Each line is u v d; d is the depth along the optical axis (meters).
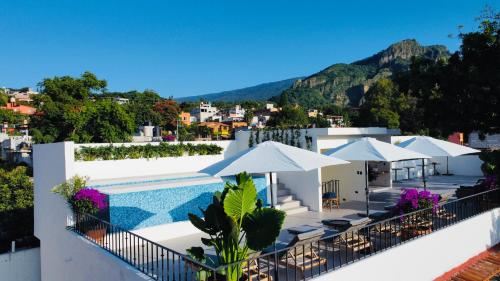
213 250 7.98
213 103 182.38
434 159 23.98
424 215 9.32
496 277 9.16
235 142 16.97
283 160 7.72
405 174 21.78
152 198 10.62
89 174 12.63
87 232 9.33
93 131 29.73
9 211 18.31
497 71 14.71
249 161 7.70
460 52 16.72
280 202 13.59
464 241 9.93
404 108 45.84
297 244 6.61
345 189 15.91
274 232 5.83
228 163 7.83
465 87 15.71
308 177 13.97
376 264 7.45
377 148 10.59
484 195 11.45
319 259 6.98
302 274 6.56
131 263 7.14
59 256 11.05
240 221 6.12
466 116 16.52
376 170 18.69
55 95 40.16
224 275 6.02
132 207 10.24
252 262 6.90
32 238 18.03
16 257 14.07
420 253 8.48
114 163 13.23
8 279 13.81
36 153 13.66
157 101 102.62
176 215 11.06
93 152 12.87
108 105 29.42
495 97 14.71
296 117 89.06
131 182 12.37
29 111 93.94
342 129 14.52
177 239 10.34
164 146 14.64
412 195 9.52
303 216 12.74
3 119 68.56
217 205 6.30
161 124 85.62
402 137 20.72
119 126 29.08
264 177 13.14
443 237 9.20
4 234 17.92
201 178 13.50
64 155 11.05
